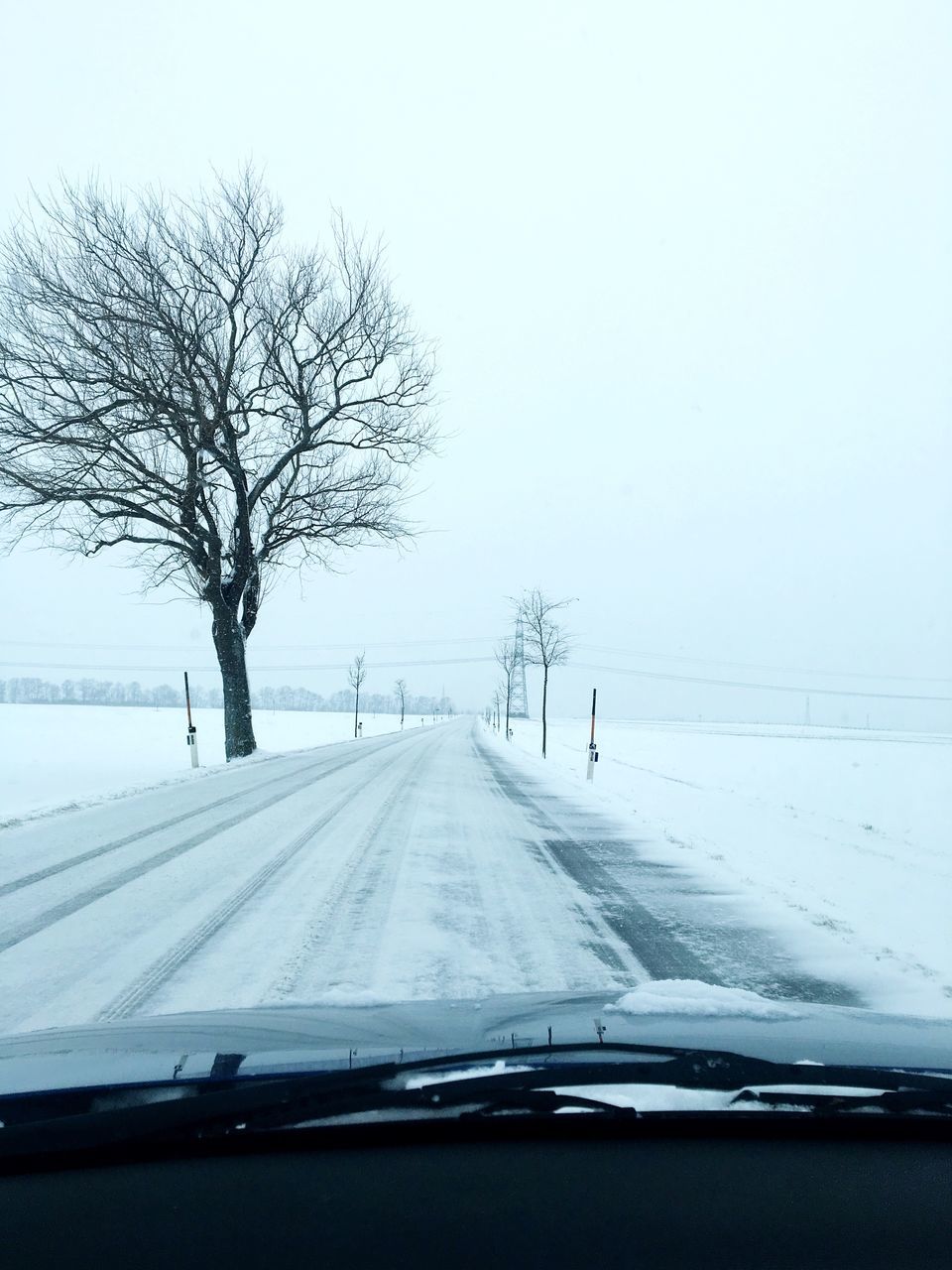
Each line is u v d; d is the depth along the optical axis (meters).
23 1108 1.85
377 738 39.22
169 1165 1.83
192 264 18.69
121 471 18.34
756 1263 1.58
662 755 35.12
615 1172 1.85
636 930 5.52
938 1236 1.68
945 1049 2.31
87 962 4.56
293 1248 1.58
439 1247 1.58
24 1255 1.57
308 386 20.64
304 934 5.17
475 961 4.67
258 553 21.31
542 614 31.58
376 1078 1.94
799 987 4.38
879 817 14.69
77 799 11.47
